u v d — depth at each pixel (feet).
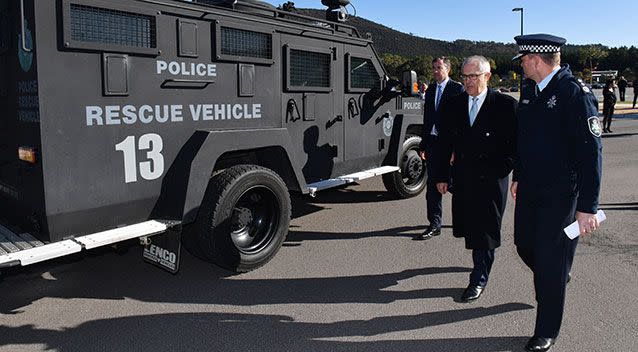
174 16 12.45
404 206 22.40
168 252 12.91
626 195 24.35
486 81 12.42
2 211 12.88
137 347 10.72
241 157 15.98
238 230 14.40
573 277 14.25
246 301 12.98
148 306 12.70
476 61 12.14
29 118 10.80
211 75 13.44
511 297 13.10
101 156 11.37
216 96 13.64
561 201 9.98
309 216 20.93
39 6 10.18
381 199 23.75
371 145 20.10
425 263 15.61
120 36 11.48
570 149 9.86
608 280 14.05
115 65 11.34
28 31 10.36
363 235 18.40
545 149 9.98
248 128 14.62
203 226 13.34
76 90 10.83
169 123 12.59
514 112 12.13
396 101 21.39
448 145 13.61
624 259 15.67
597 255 16.03
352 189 25.91
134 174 12.02
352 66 18.71
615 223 19.57
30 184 11.09
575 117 9.50
